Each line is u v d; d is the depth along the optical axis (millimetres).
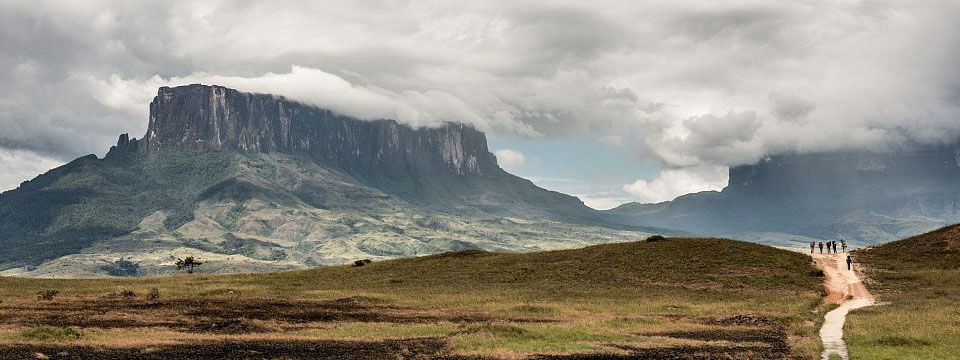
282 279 124688
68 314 74500
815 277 106500
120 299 93875
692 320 73688
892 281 101250
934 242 124188
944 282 97500
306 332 63219
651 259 122500
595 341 57719
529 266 125188
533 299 95438
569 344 55438
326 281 121500
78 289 107750
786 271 110812
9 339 53750
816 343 55125
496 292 103312
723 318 75188
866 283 101125
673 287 104625
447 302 91938
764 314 76812
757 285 103125
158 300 92875
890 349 50781
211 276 132750
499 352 51406
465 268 127938
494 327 62312
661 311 82750
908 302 82688
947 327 61281
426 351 52250
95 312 76938
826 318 72625
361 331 64062
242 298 96688
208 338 58281
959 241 121000
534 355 50406
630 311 82938
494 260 134125
